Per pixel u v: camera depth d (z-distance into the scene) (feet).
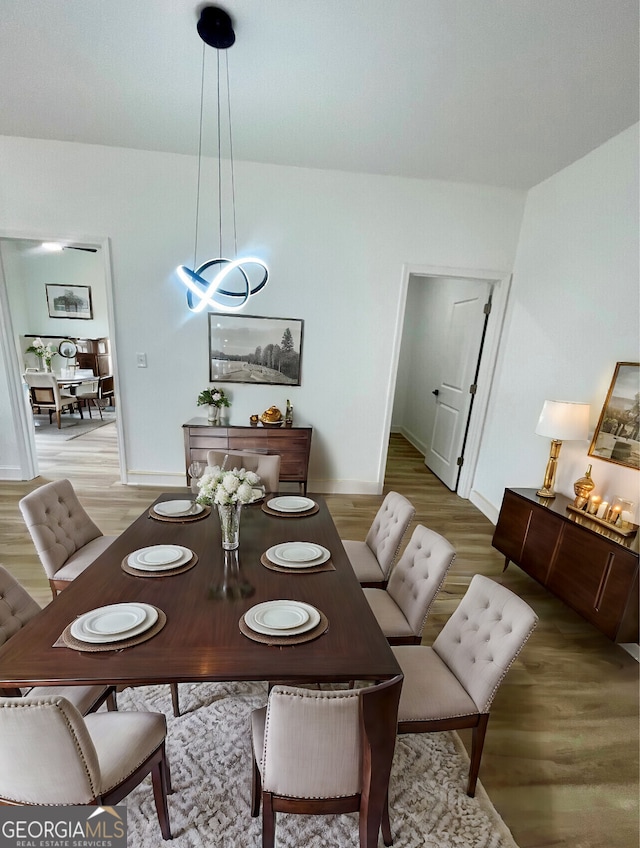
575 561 7.36
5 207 11.01
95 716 4.13
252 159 11.07
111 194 11.19
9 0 5.79
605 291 8.57
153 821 4.34
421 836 4.33
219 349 12.41
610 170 8.59
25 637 3.82
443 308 17.24
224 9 5.85
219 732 5.39
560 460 9.50
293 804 3.56
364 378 13.04
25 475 13.16
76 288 23.88
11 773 3.15
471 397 13.94
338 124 8.97
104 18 6.13
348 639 4.05
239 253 11.81
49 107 8.80
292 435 12.19
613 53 6.30
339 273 12.18
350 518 11.95
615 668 6.86
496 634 4.49
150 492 12.60
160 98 8.30
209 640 3.89
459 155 10.05
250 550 5.61
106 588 4.63
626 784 5.03
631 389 7.58
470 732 5.69
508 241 12.24
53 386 19.63
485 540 11.21
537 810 4.69
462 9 5.66
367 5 5.66
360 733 3.38
